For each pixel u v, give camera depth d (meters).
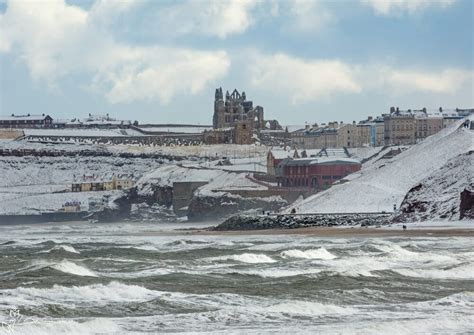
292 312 130.62
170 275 175.00
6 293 141.62
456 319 122.75
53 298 139.75
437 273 181.75
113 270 191.25
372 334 113.25
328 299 145.75
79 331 112.38
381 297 149.25
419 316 128.88
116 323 119.44
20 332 108.12
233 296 145.25
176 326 119.00
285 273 184.88
